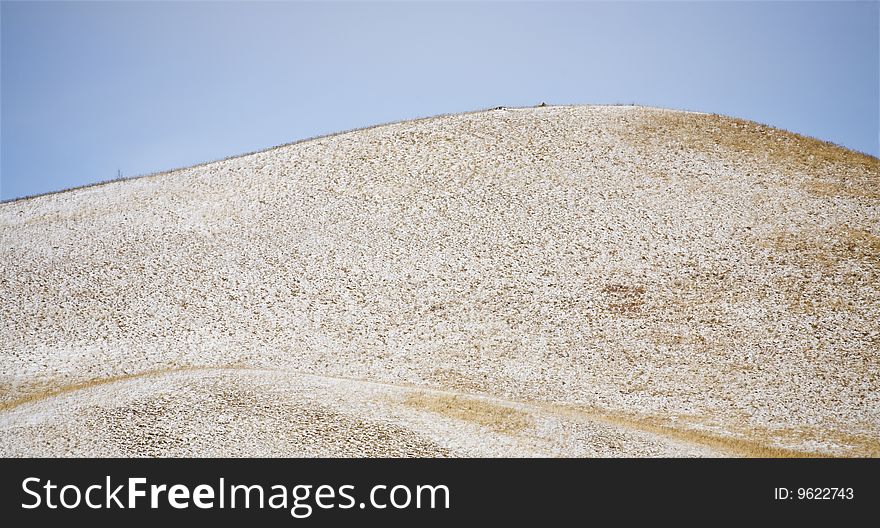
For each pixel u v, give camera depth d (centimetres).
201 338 4500
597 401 3772
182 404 3269
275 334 4534
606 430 3184
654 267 4962
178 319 4700
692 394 3844
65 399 3462
